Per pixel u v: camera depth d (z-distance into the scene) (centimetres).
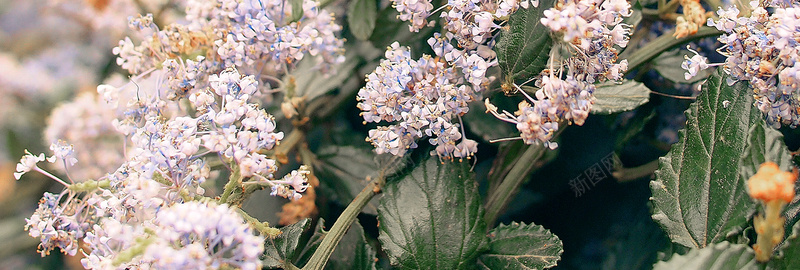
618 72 31
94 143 43
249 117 31
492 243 34
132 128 33
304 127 39
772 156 30
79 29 53
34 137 51
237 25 33
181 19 42
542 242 33
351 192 39
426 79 32
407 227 33
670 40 35
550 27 30
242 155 30
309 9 35
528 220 40
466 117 38
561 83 30
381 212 33
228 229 28
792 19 30
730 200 31
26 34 56
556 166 40
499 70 33
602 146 40
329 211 39
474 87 32
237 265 29
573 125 40
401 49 33
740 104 32
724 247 29
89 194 32
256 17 33
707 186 32
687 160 32
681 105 39
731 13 31
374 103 32
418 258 33
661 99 38
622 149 38
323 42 36
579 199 40
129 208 31
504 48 31
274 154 38
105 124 42
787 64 30
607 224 39
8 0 57
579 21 29
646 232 37
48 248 32
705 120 32
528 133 30
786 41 30
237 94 31
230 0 33
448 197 33
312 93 39
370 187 34
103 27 48
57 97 52
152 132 31
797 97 30
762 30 31
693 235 31
